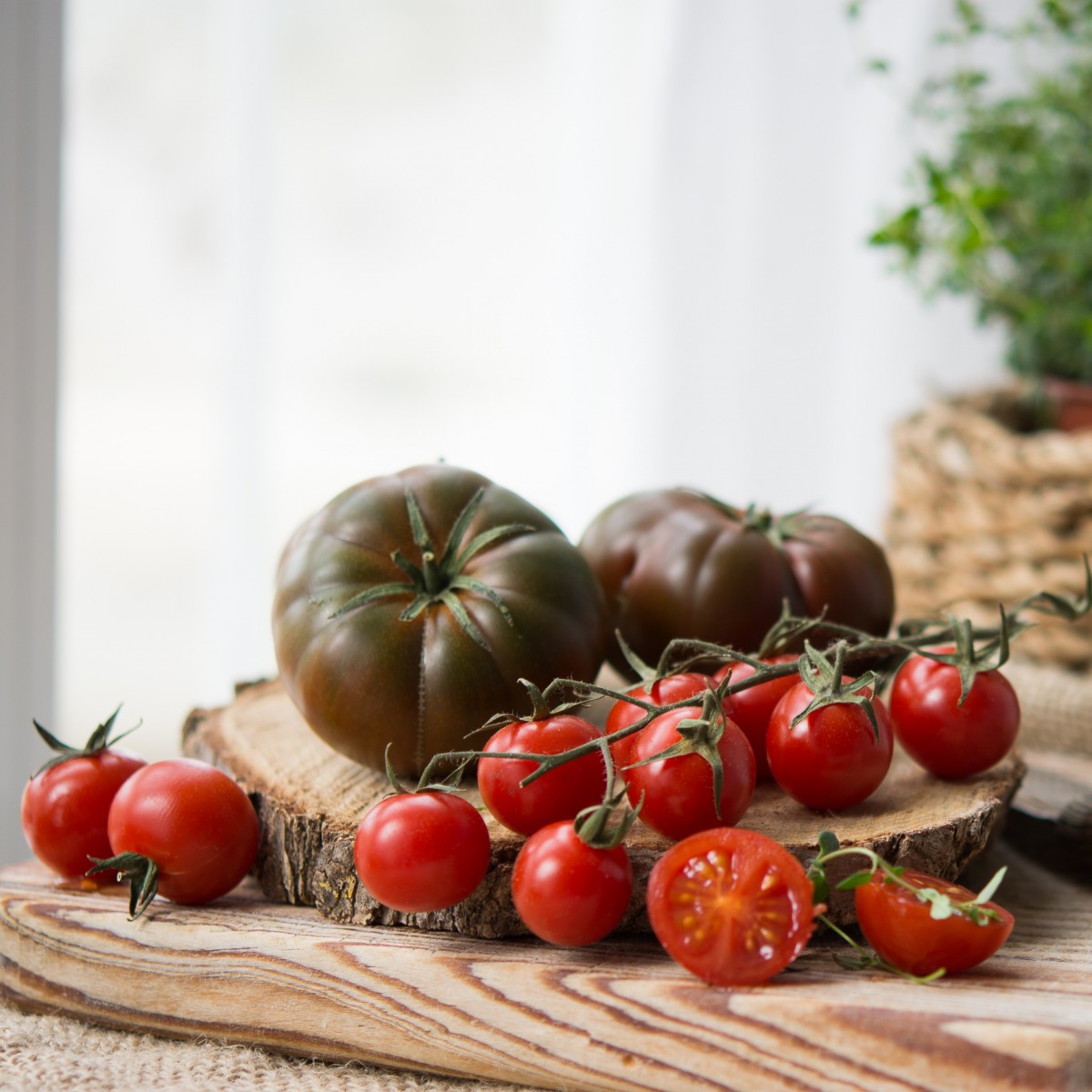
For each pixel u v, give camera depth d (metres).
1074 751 0.66
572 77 1.13
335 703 0.56
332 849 0.53
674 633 0.60
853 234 1.11
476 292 1.21
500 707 0.56
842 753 0.53
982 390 0.88
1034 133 0.83
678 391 1.15
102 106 1.10
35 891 0.55
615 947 0.52
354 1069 0.52
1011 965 0.51
